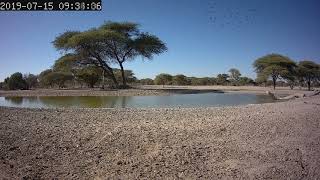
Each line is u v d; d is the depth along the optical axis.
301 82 87.06
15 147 8.78
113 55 58.88
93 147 9.05
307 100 30.12
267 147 9.41
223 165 7.86
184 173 7.31
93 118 14.84
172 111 18.75
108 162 7.91
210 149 9.07
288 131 11.71
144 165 7.74
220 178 7.09
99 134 10.54
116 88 59.12
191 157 8.34
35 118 14.58
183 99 36.34
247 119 14.45
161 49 61.53
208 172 7.41
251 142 9.93
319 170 7.62
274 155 8.67
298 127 12.55
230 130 11.61
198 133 10.99
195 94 47.78
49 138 9.93
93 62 58.97
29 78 75.25
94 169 7.44
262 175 7.29
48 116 15.48
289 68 78.31
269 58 78.69
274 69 73.56
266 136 10.79
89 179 6.89
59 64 58.28
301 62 82.31
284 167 7.79
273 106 22.62
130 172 7.31
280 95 44.16
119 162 7.86
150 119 14.66
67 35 60.12
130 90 51.09
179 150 8.84
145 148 9.05
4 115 15.62
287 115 16.22
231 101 33.25
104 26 61.03
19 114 16.23
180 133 10.92
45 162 7.79
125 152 8.66
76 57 57.09
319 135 11.20
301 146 9.59
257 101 33.25
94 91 48.69
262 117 15.31
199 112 18.08
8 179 6.65
